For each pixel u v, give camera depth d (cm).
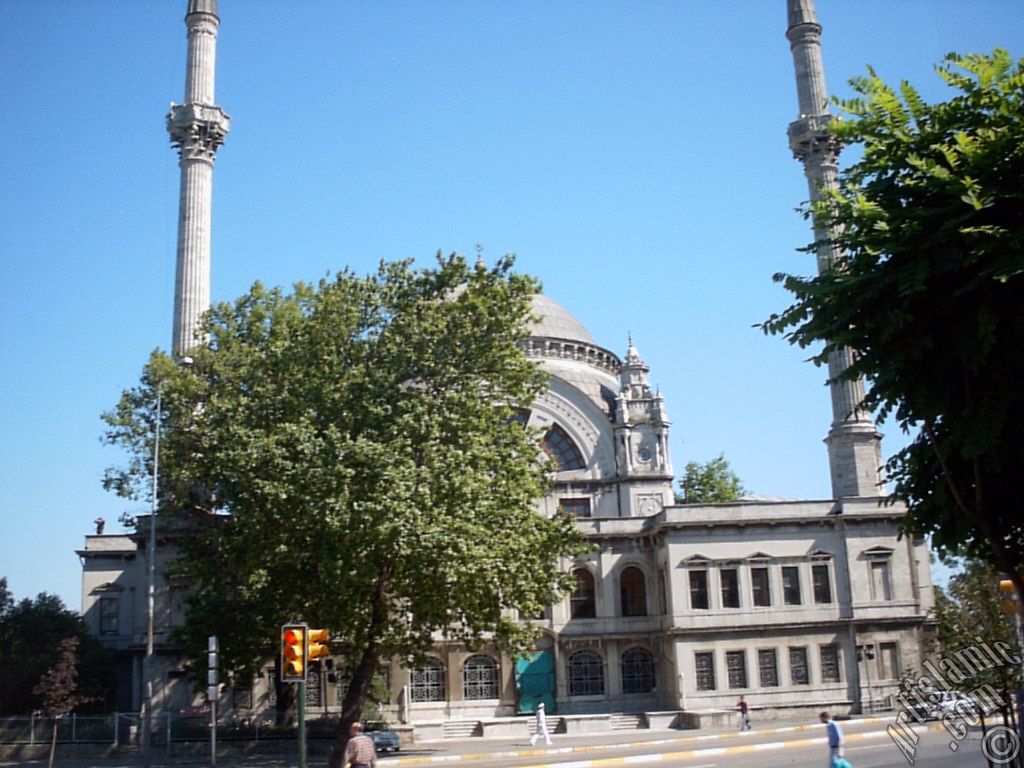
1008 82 1836
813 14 7469
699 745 4494
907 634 6356
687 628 6228
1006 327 1739
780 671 6262
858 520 6450
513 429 4238
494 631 4225
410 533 3638
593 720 5812
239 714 5947
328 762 4019
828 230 2081
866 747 3772
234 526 4403
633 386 7125
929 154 1883
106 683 6175
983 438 1753
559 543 4325
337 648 4531
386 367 4272
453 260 4591
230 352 5241
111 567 6481
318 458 3806
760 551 6412
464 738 5788
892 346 1855
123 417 5472
